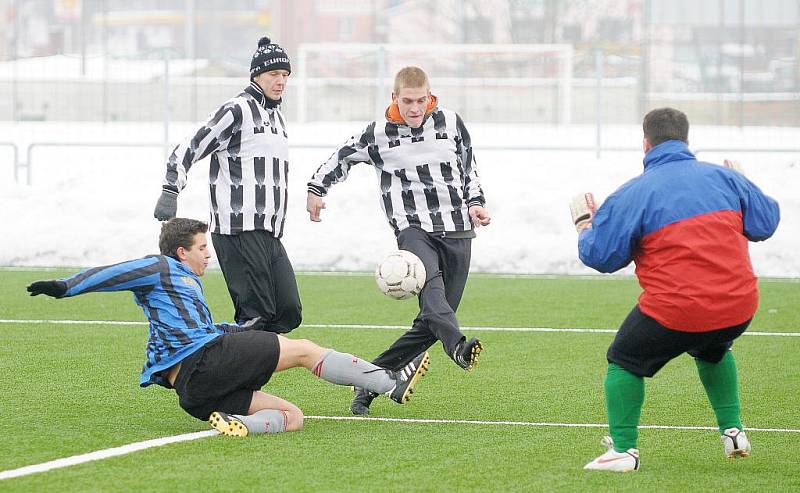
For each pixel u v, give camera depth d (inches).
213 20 5452.8
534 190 1590.8
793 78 2422.5
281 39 4894.2
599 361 848.3
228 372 588.4
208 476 508.4
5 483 493.7
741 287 511.2
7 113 2696.9
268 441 583.2
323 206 705.0
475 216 687.7
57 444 569.6
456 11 4087.1
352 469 525.7
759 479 518.3
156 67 2581.2
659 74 2513.5
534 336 965.2
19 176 1932.8
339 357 621.6
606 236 518.3
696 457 563.5
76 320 1030.4
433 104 686.5
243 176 714.2
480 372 804.0
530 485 501.4
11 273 1398.9
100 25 5295.3
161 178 1670.8
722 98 2326.5
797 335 976.3
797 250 1414.9
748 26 2539.4
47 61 2738.7
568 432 617.0
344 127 2326.5
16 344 903.1
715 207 514.0
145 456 545.3
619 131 2201.0
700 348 529.3
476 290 1266.0
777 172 1626.5
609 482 507.8
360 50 2511.1
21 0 4835.1
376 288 1269.7
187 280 599.2
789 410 683.4
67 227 1517.0
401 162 682.2
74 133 2317.9
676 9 2556.6
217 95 2556.6
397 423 639.1
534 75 2839.6
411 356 671.8
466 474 519.5
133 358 842.2
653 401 705.6
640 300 524.7
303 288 1269.7
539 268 1450.5
